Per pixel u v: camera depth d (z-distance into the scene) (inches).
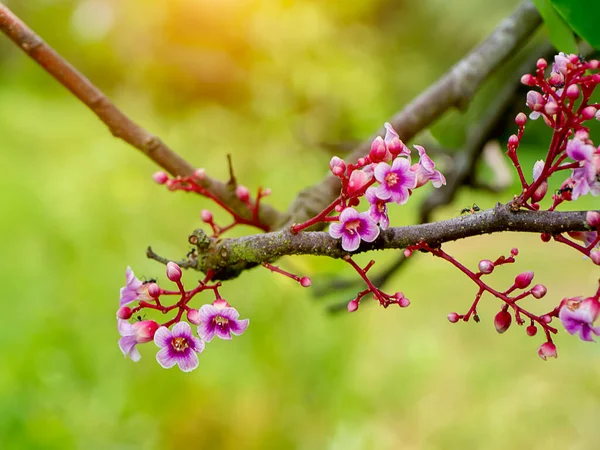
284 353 38.0
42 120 56.8
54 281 38.7
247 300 38.2
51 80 69.7
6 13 17.0
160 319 36.1
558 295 49.7
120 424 33.9
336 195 17.3
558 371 46.2
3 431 30.3
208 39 62.2
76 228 41.9
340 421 38.2
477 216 14.6
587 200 31.0
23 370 32.9
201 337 14.4
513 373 46.4
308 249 14.8
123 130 17.5
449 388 45.3
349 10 62.9
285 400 37.5
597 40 16.1
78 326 36.8
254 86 58.7
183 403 35.9
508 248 54.8
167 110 65.1
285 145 52.8
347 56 60.4
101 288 38.9
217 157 53.1
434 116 19.0
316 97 57.2
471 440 41.8
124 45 67.2
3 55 71.6
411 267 51.1
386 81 64.6
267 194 17.1
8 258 39.0
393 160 14.5
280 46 58.3
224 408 36.4
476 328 50.0
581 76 14.5
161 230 44.1
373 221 14.3
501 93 24.5
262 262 14.9
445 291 52.4
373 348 45.6
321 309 39.0
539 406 43.3
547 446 40.8
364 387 41.8
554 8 16.4
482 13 71.2
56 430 30.8
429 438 41.6
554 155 14.4
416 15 72.1
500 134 24.2
